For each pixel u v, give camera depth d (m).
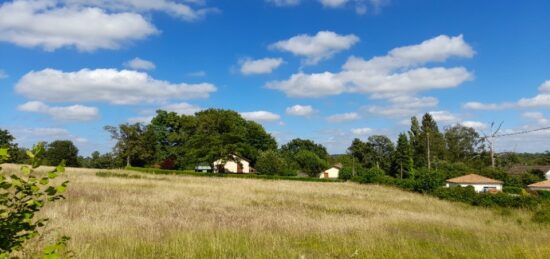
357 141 109.12
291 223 16.09
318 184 54.66
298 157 107.38
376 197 36.41
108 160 112.50
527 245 13.43
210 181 48.66
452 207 31.95
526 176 67.44
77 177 37.50
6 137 75.19
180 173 68.25
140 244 10.76
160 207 19.81
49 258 3.69
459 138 102.62
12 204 3.62
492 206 34.78
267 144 110.06
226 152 80.62
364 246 12.41
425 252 12.27
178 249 10.43
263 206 24.17
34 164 3.64
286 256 10.37
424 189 46.59
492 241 14.90
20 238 3.64
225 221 15.93
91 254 8.87
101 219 14.50
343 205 27.19
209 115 96.38
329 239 13.38
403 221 19.33
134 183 35.91
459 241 14.67
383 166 104.12
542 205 28.61
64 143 105.56
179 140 97.81
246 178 64.69
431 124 103.12
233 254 10.51
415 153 96.44
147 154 91.31
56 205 17.09
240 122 106.50
